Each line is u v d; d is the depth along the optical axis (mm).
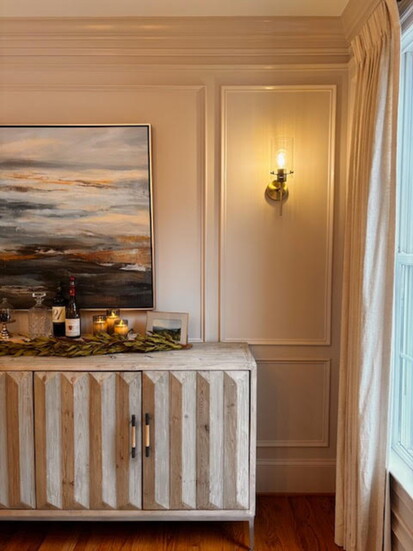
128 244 2457
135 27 2350
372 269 1765
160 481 2053
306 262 2492
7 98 2430
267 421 2539
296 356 2523
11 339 2355
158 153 2453
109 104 2434
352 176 1986
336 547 2094
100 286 2475
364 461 1801
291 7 2209
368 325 1773
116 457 2053
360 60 1945
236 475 2049
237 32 2365
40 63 2416
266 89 2412
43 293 2385
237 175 2457
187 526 2268
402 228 1934
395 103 1658
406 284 1922
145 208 2438
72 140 2402
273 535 2182
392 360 1753
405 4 1673
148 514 2070
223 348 2336
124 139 2404
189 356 2164
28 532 2219
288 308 2516
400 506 1745
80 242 2451
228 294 2510
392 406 1902
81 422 2041
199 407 2033
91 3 2168
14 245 2449
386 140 1715
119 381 2031
